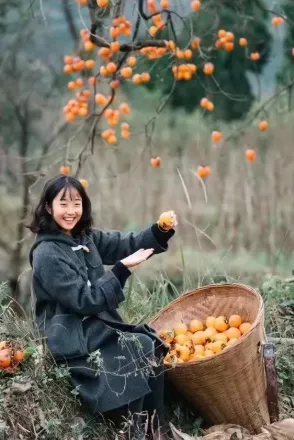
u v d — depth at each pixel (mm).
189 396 4074
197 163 10859
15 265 9633
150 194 10234
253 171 10688
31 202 9000
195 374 3906
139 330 3934
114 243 4227
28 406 3840
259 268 9188
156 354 3875
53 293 3842
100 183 9656
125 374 3811
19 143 11172
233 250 10133
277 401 4129
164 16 6465
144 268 8477
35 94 11398
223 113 11203
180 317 4531
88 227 4098
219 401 4039
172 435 3973
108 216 9805
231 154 10836
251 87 11086
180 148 10953
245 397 4051
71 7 8266
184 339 4289
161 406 3939
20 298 9484
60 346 3842
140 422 3838
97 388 3820
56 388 3918
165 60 9281
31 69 11391
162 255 8820
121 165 10070
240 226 10375
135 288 5582
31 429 3785
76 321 3877
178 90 11242
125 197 10023
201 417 4215
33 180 9844
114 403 3783
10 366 3930
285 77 10445
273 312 5102
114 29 5512
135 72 7348
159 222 4176
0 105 11258
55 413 3844
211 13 7680
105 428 3912
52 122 11305
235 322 4352
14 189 10430
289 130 10719
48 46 11328
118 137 10477
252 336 3928
